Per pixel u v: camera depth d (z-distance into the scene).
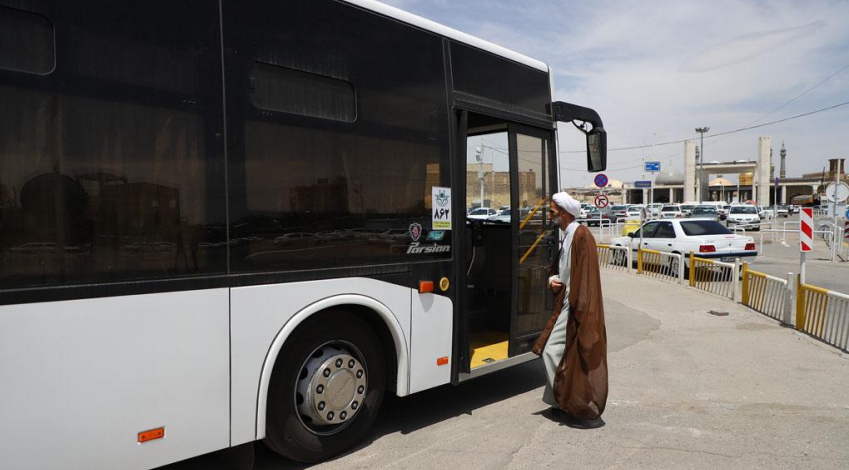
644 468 3.92
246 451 3.49
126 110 2.93
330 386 3.83
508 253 6.09
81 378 2.78
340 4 3.92
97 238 2.82
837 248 20.84
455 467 3.90
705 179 89.50
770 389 5.80
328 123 3.80
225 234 3.27
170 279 3.06
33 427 2.65
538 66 5.77
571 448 4.26
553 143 5.92
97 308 2.82
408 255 4.29
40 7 2.68
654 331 8.70
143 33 2.99
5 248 2.57
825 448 4.28
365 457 4.05
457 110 4.77
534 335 5.56
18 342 2.60
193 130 3.16
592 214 49.97
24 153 2.62
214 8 3.27
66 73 2.75
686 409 5.20
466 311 4.76
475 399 5.46
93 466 2.83
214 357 3.23
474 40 4.99
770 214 56.84
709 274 12.48
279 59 3.55
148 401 2.99
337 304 3.79
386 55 4.20
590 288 4.58
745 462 4.02
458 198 4.71
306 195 3.66
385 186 4.14
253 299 3.38
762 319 9.52
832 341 7.74
